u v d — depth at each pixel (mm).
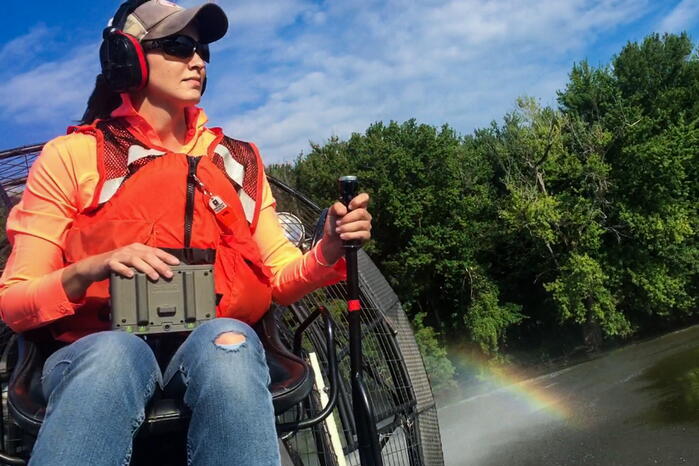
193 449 1742
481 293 33875
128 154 2203
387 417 3846
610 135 35406
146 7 2336
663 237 34969
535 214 34281
